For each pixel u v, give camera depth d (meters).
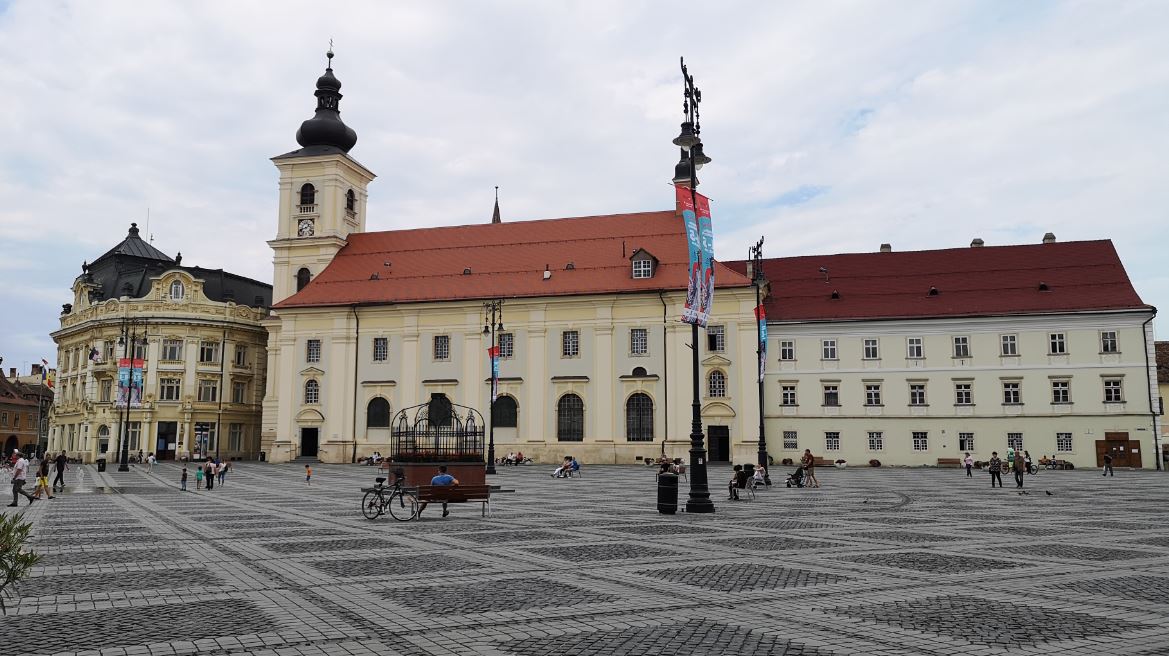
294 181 88.38
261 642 10.25
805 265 83.00
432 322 80.31
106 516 27.55
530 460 76.56
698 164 29.25
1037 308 73.00
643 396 75.44
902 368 74.88
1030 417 72.00
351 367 81.44
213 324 93.75
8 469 71.75
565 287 78.19
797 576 14.86
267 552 18.30
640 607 12.22
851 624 11.11
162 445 90.94
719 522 24.78
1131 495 37.09
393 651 9.85
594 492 39.50
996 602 12.53
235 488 44.00
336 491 41.34
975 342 73.75
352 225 90.75
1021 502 32.88
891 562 16.53
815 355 76.50
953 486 44.25
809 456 43.91
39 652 9.73
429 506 31.03
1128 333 70.81
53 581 14.55
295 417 81.75
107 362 93.12
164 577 14.97
